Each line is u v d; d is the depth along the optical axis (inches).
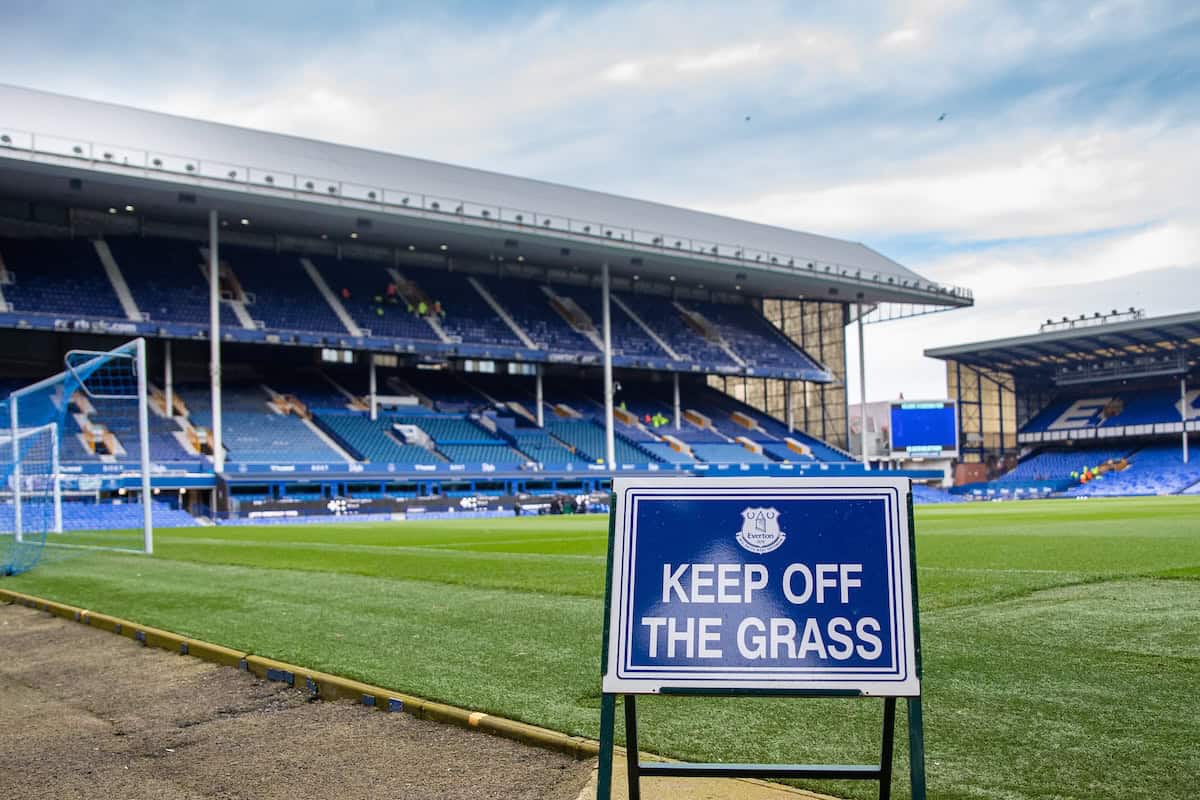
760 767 136.9
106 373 1008.9
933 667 242.7
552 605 388.5
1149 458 2566.4
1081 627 294.5
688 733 194.2
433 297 2108.8
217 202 1653.5
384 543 870.4
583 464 2017.7
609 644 132.1
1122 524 885.8
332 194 1690.5
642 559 135.3
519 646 296.0
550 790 171.5
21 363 1742.1
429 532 1082.7
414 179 1961.1
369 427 1909.4
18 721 242.7
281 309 1836.9
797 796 158.2
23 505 1148.5
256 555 729.6
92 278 1691.7
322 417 1895.9
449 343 1957.4
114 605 430.9
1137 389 2755.9
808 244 2549.2
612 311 2365.9
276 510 1604.3
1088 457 2679.6
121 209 1747.0
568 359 2091.5
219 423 1625.2
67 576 589.9
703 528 135.5
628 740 138.3
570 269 2320.4
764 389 2802.7
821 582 131.3
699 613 132.0
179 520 1503.4
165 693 265.9
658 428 2332.7
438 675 256.4
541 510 1840.6
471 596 425.1
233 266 1907.0
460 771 185.6
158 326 1635.1
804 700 219.0
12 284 1590.8
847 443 2610.7
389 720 224.8
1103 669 235.8
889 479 134.5
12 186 1574.8
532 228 1905.8
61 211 1755.7
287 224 1843.0
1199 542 633.0
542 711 216.2
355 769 190.4
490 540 887.7
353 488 1753.2
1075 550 583.8
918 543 679.7
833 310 2669.8
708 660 129.6
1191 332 2383.1
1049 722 190.9
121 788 186.1
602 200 2316.7
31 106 1599.4
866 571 131.3
